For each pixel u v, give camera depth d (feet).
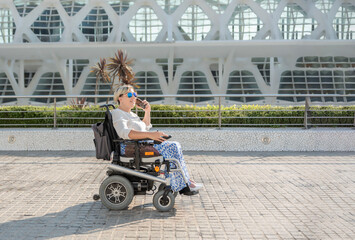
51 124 30.53
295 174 19.08
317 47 108.06
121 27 118.32
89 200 14.24
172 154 12.96
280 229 11.00
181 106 31.35
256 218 12.08
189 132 27.86
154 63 123.54
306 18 120.57
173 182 12.87
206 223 11.56
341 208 13.19
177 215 12.42
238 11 120.88
